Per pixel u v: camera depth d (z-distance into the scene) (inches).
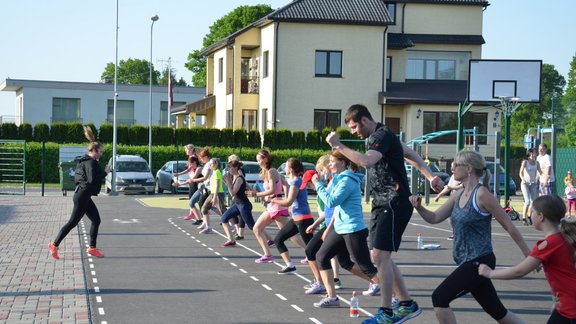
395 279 334.0
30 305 378.0
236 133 1930.4
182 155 1897.1
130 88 2795.3
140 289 437.1
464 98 1873.8
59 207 1088.2
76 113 2716.5
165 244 661.9
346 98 1875.0
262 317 362.9
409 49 1989.4
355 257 375.2
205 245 658.8
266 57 1919.3
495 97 1274.6
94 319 354.0
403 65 1973.4
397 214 329.1
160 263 545.0
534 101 1269.7
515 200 1407.5
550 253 243.8
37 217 916.0
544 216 249.6
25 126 1979.6
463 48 2001.7
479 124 1893.5
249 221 614.9
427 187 1221.7
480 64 1277.1
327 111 1879.9
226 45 2030.0
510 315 284.5
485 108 1796.3
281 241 500.7
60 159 1803.6
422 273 512.1
